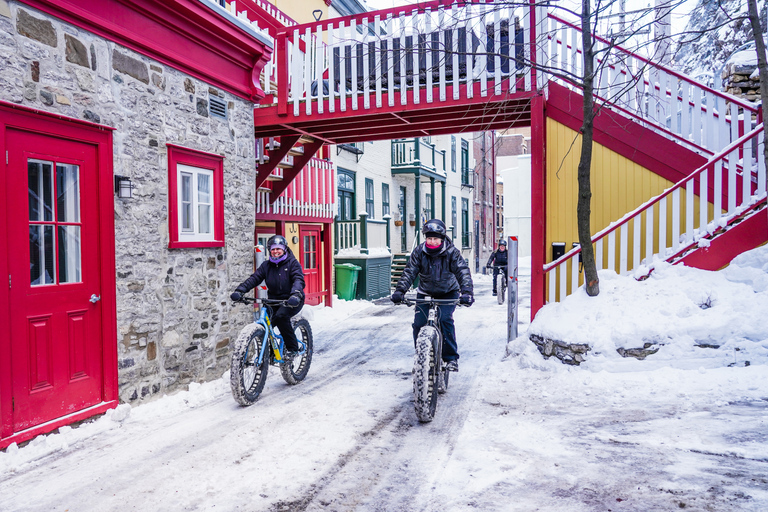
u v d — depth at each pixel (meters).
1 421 3.50
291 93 8.28
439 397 4.90
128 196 4.55
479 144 29.17
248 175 6.61
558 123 6.77
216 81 5.95
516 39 6.86
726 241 5.62
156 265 4.96
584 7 5.53
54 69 3.95
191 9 5.23
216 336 5.83
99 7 4.34
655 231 6.39
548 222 6.86
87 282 4.24
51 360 3.90
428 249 4.97
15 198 3.66
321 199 12.54
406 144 18.36
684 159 6.29
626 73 6.40
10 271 3.61
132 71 4.71
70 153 4.11
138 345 4.72
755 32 5.00
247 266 6.52
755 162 6.25
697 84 6.20
